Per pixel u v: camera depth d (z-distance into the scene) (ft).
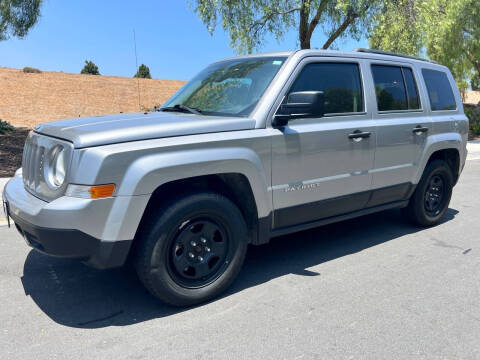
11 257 14.55
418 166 16.35
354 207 14.65
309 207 13.10
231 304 11.23
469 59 74.38
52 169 10.25
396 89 15.70
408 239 16.51
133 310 10.96
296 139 12.32
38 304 11.27
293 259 14.46
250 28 45.60
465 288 12.16
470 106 110.52
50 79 118.01
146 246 10.09
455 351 9.10
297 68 12.67
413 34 44.83
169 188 10.94
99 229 9.56
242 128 11.46
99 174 9.41
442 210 18.26
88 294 11.85
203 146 10.64
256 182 11.57
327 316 10.55
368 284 12.42
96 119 11.75
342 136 13.44
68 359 8.82
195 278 11.03
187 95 14.48
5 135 45.27
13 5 38.04
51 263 14.05
